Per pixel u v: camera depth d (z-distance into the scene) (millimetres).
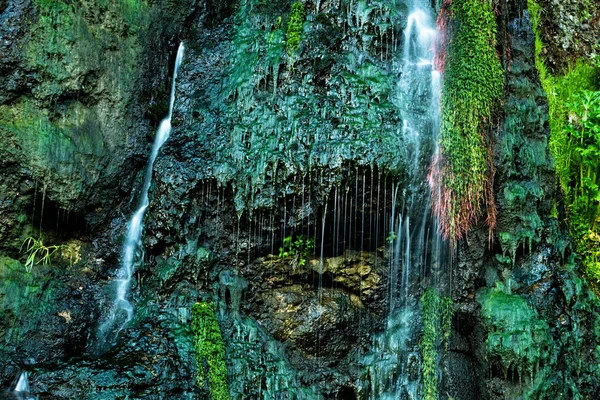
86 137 6719
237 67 7207
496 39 7172
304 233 6508
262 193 6410
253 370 6176
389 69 7062
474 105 6883
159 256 6609
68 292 6566
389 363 6457
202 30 7754
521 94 7254
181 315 6309
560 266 6945
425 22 7414
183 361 6035
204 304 6383
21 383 5637
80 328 6430
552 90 8148
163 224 6516
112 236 6977
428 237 6797
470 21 7137
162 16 7547
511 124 7066
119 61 7086
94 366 5676
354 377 6383
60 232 6723
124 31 7141
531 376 6199
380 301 6773
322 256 6633
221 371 6129
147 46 7371
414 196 6551
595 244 7621
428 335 6660
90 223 6910
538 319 6391
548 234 6895
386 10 7176
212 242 6613
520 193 6824
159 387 5777
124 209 7137
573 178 7852
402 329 6676
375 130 6441
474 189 6777
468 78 6945
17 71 6230
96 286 6758
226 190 6535
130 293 6688
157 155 6793
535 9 8453
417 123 6754
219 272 6582
